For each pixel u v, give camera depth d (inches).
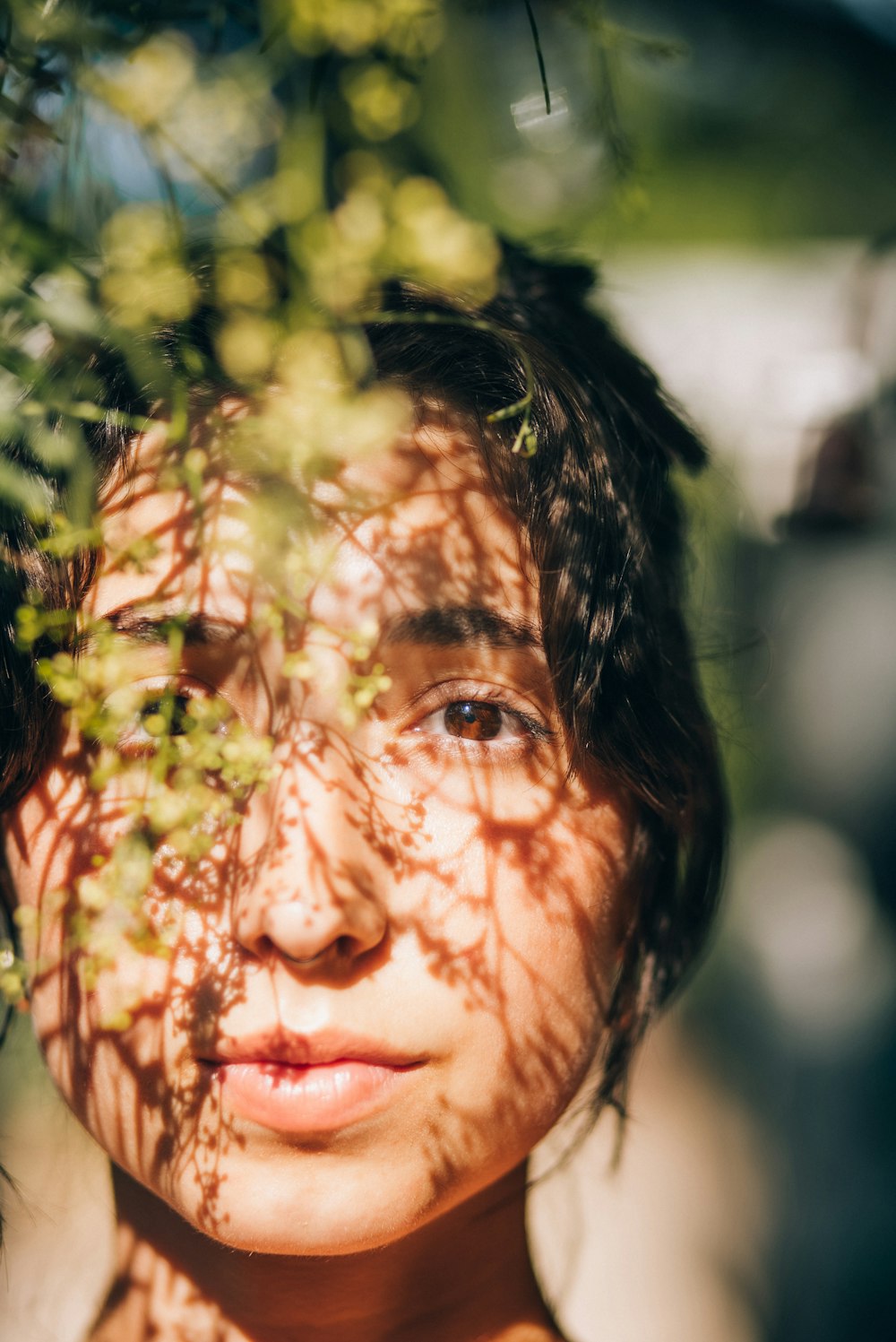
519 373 37.7
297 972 32.8
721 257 94.0
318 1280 37.4
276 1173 33.4
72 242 35.1
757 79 91.6
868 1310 113.4
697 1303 109.3
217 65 34.1
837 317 79.7
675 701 43.1
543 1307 42.4
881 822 130.7
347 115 34.5
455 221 33.6
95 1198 62.1
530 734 36.8
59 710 35.9
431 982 33.9
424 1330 38.6
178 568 34.1
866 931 137.9
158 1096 34.0
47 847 36.1
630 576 40.4
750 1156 128.8
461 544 35.4
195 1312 38.6
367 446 32.2
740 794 101.0
